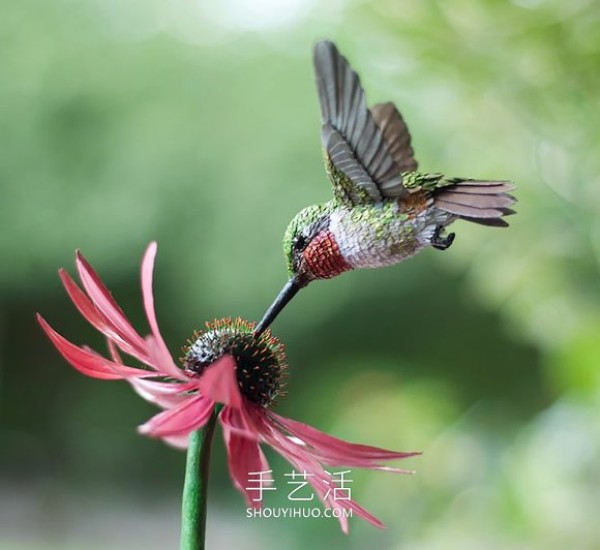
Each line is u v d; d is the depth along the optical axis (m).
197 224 3.65
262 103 3.66
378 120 0.80
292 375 3.91
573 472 1.47
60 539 3.28
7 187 3.72
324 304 3.72
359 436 2.40
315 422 2.87
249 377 0.78
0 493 3.93
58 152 3.72
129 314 3.89
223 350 0.78
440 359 3.86
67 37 3.76
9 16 3.73
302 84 3.68
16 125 3.71
